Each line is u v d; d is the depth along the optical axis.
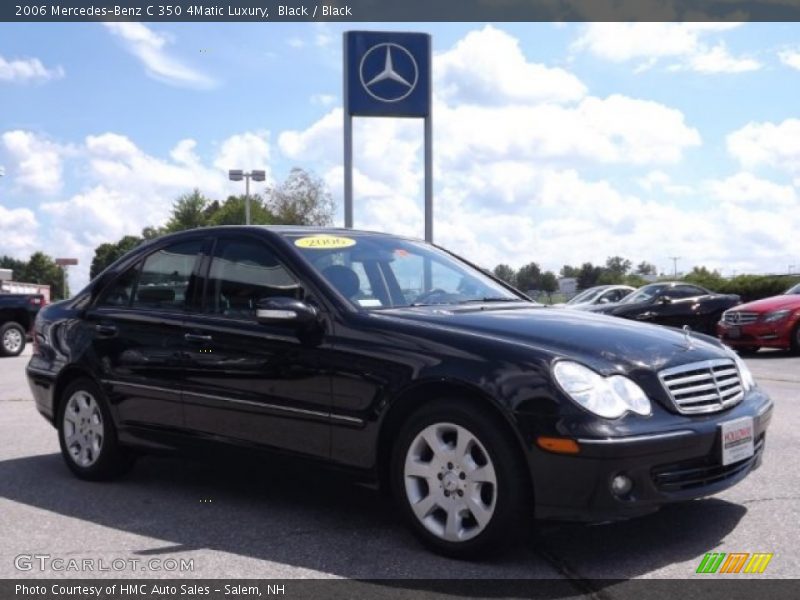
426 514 4.07
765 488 5.12
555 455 3.68
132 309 5.59
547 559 3.97
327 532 4.46
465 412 3.90
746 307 14.91
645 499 3.73
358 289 4.75
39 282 111.62
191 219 74.94
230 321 4.96
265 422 4.69
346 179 16.50
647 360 4.00
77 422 5.82
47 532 4.55
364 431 4.26
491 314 4.50
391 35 16.44
